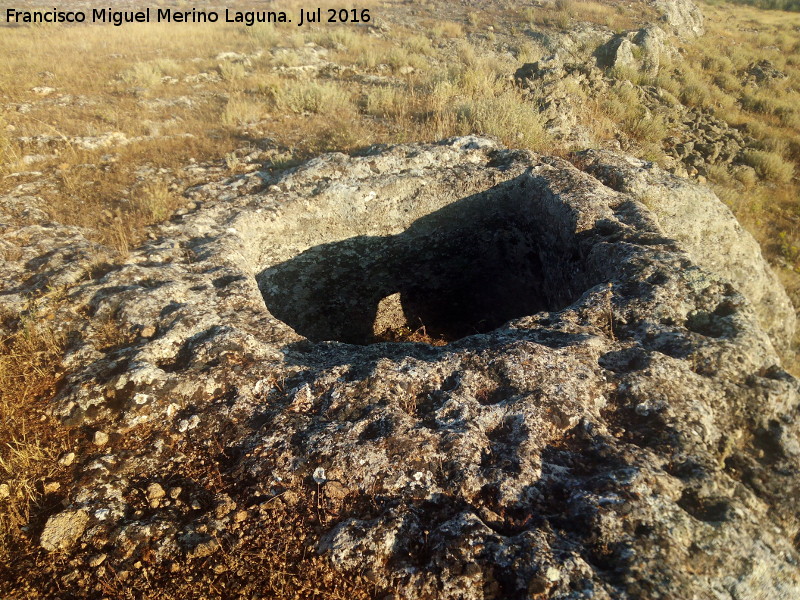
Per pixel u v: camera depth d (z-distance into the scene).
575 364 3.26
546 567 2.22
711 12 24.19
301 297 6.53
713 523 2.44
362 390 3.18
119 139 7.68
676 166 10.15
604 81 11.87
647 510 2.43
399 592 2.33
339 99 9.39
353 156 7.11
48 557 2.55
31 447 3.01
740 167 10.85
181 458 3.00
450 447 2.79
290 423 3.05
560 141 8.23
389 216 6.29
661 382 3.10
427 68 12.46
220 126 8.35
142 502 2.78
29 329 3.79
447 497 2.64
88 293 4.14
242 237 5.50
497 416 2.97
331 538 2.51
